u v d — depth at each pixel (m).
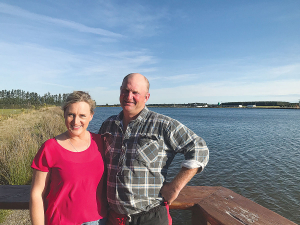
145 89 1.71
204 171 9.44
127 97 1.65
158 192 1.56
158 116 1.65
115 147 1.65
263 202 6.78
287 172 9.48
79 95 1.56
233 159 11.58
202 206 1.62
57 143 1.53
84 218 1.49
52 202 1.47
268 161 11.27
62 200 1.47
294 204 6.64
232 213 1.51
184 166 1.50
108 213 1.68
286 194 7.29
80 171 1.49
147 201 1.52
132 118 1.71
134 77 1.69
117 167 1.58
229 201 1.71
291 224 1.36
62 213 1.47
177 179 1.51
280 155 12.67
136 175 1.52
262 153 13.16
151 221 1.53
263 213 1.51
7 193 1.85
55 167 1.49
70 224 1.46
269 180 8.50
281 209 6.38
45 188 1.52
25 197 1.78
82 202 1.49
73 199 1.46
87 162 1.54
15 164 5.76
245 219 1.43
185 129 1.59
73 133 1.54
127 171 1.53
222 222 1.40
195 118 52.69
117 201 1.53
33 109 29.64
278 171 9.62
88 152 1.59
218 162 10.93
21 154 6.30
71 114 1.54
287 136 21.31
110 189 1.59
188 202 1.70
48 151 1.47
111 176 1.60
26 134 8.70
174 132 1.58
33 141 7.88
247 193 7.38
